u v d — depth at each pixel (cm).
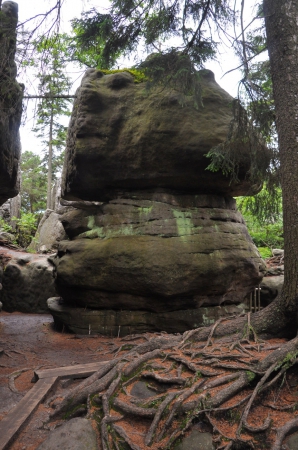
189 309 824
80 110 858
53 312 887
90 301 845
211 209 881
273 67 520
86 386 441
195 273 790
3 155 665
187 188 871
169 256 791
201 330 556
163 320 815
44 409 437
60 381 518
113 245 823
